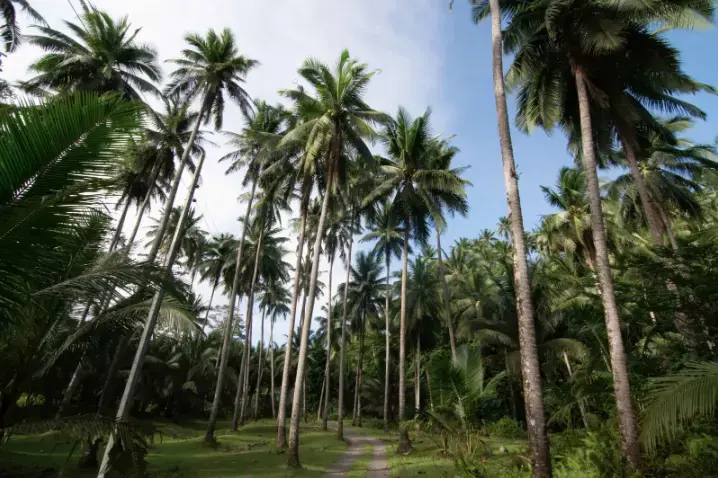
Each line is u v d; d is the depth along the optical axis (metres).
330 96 17.42
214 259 36.16
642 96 13.91
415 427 13.80
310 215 27.39
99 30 19.59
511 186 10.09
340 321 44.31
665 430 6.52
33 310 5.66
